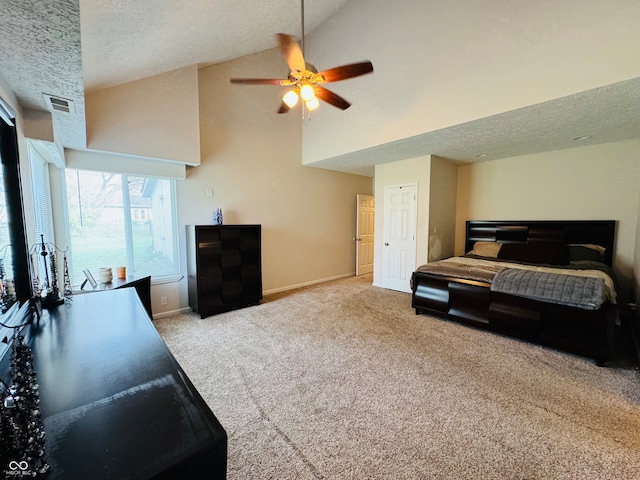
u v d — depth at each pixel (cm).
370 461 147
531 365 242
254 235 422
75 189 309
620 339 298
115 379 93
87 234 320
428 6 318
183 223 389
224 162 423
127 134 311
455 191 518
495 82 273
